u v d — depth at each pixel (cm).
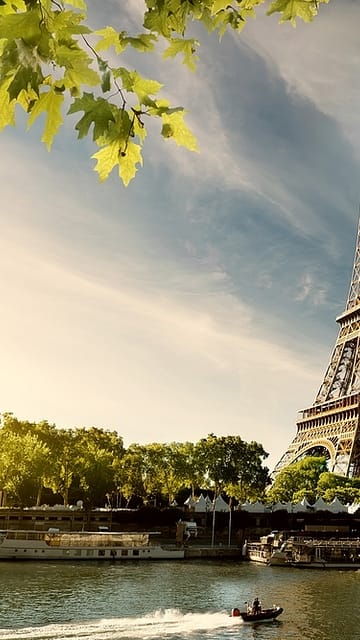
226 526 16262
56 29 612
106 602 7262
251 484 17150
